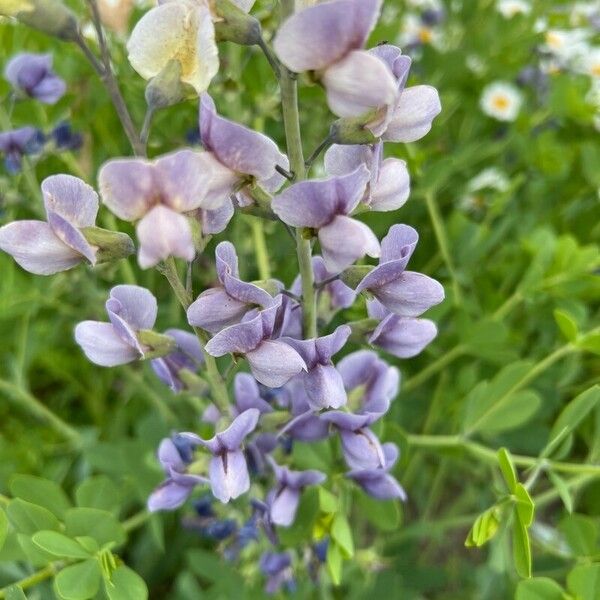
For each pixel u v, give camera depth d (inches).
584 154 17.9
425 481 18.0
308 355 8.2
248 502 11.0
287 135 7.3
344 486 11.3
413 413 16.3
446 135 21.2
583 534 11.1
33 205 14.7
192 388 9.8
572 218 18.9
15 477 10.7
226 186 7.2
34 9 6.9
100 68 7.4
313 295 8.6
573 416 10.2
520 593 9.6
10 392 15.3
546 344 16.3
